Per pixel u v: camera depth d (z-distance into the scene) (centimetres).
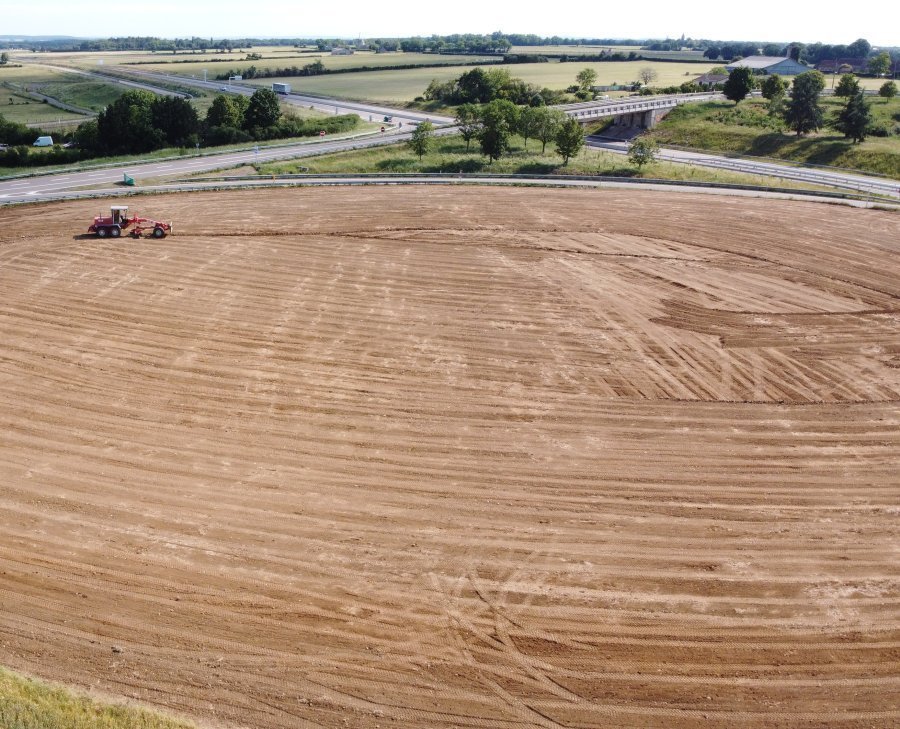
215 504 2206
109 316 3438
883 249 4681
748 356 3225
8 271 3919
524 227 5000
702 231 5019
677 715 1588
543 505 2233
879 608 1869
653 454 2502
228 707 1581
